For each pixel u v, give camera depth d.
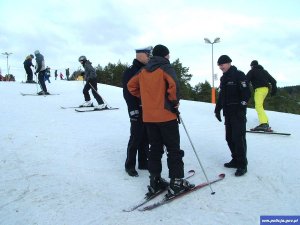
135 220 3.78
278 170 5.35
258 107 8.32
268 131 8.18
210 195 4.41
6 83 19.58
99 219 3.80
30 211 3.96
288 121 10.38
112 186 4.70
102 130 7.99
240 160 5.10
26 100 13.05
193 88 61.56
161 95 4.18
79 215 3.89
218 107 5.50
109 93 16.58
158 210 4.02
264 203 4.20
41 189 4.54
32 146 6.48
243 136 5.12
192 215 3.90
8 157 5.79
